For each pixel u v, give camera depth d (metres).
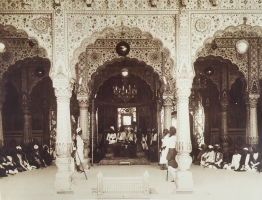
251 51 13.32
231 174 12.26
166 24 9.14
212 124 17.88
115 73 16.53
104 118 18.78
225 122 16.72
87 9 9.05
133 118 19.02
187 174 8.99
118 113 19.02
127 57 13.32
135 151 16.70
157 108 16.38
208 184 10.12
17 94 17.44
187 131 9.20
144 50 13.30
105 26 9.08
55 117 17.81
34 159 14.56
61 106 9.19
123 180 8.35
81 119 13.86
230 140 17.67
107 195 8.31
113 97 18.47
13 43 12.88
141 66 16.62
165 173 12.35
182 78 9.09
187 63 9.10
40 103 17.67
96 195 8.66
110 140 17.77
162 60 13.31
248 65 13.38
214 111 17.86
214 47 13.09
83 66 13.43
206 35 9.08
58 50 9.05
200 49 9.12
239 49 10.47
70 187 8.95
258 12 8.99
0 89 13.45
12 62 12.91
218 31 9.06
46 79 17.69
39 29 9.05
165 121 14.31
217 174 12.26
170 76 13.29
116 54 13.34
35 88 17.69
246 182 10.47
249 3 9.02
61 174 9.02
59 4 9.00
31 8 8.98
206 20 9.08
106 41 13.30
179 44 9.09
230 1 9.01
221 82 16.56
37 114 17.67
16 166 13.32
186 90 9.16
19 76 16.62
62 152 9.11
